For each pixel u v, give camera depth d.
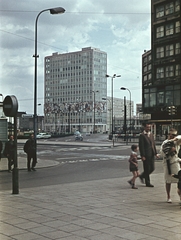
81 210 7.41
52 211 7.32
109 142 56.72
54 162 21.73
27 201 8.51
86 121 170.38
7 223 6.31
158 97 58.19
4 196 9.29
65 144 48.25
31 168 17.73
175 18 56.22
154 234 5.57
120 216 6.84
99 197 9.10
